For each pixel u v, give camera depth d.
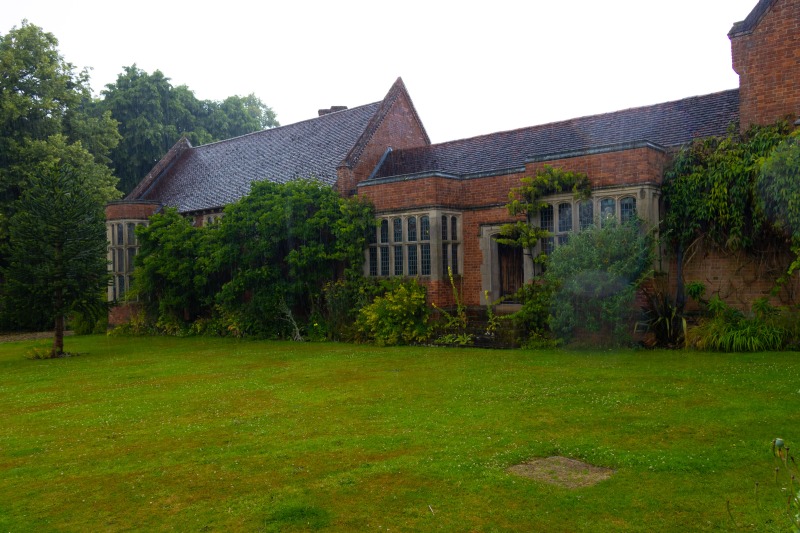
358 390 9.59
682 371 9.53
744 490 4.80
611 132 16.30
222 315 21.09
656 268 12.91
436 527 4.45
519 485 5.13
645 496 4.79
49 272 16.69
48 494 5.52
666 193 13.34
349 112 24.70
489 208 16.78
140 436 7.40
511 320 14.24
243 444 6.78
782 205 11.48
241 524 4.66
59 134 29.56
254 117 57.84
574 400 8.00
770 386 8.06
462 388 9.29
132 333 23.52
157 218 22.58
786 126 12.32
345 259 18.33
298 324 18.73
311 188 18.92
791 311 11.76
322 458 6.11
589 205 13.63
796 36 12.55
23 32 29.39
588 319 12.45
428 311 15.89
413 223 16.95
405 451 6.20
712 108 14.85
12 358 17.30
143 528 4.69
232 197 23.95
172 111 44.50
